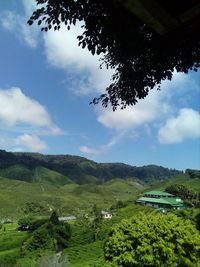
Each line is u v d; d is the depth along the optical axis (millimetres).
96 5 4242
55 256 21531
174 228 15977
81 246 73000
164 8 1757
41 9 5371
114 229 17266
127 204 136500
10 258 74562
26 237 97375
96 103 7352
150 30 3986
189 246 15891
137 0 1660
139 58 5273
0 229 122500
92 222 97500
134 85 6488
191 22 1946
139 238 15641
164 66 5332
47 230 84750
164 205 108125
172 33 3707
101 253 59969
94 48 5191
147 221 16594
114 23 4176
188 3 1742
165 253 15070
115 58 5742
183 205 108812
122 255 15492
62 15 5148
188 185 163875
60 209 190250
